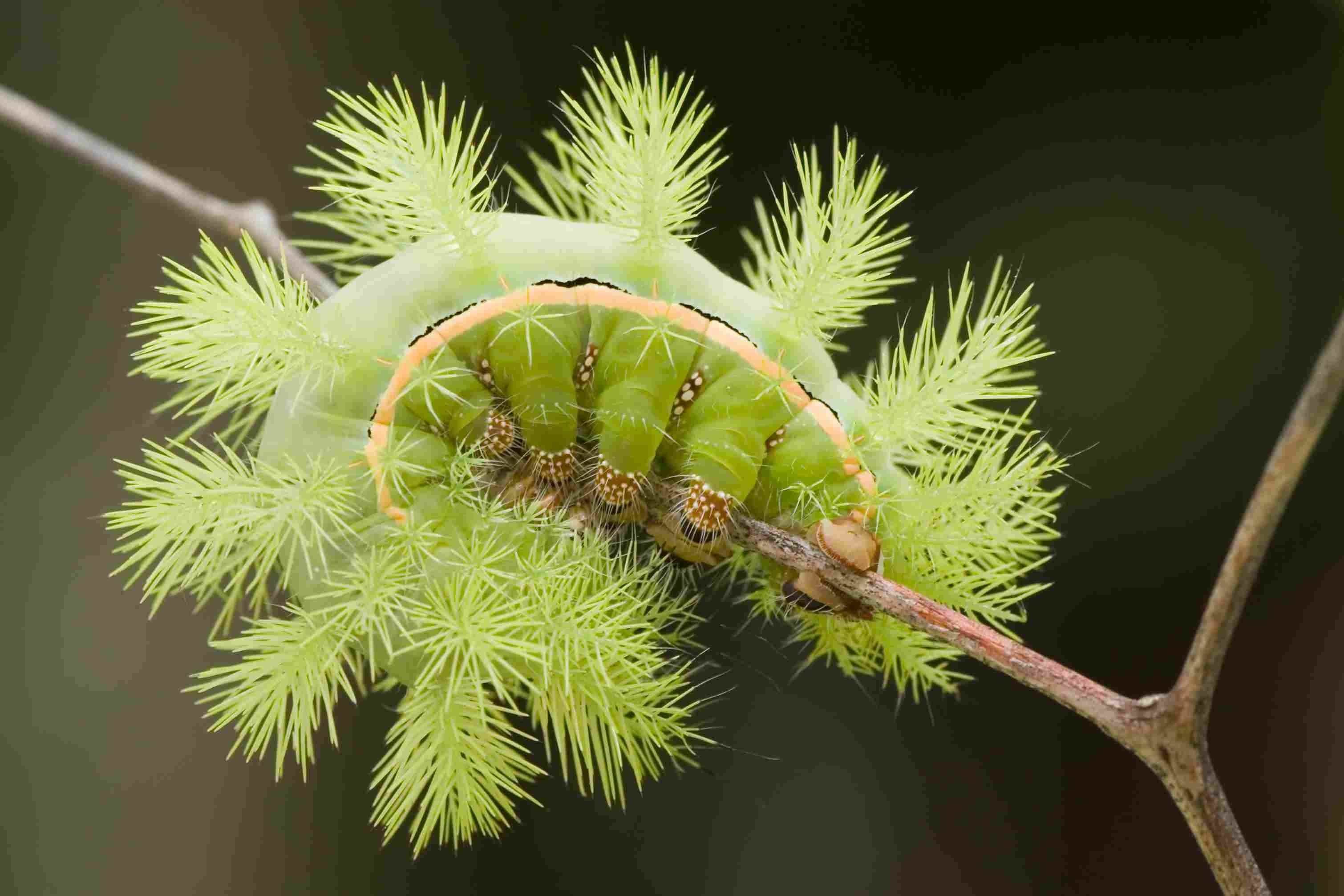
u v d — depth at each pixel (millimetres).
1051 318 323
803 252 260
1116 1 326
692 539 260
